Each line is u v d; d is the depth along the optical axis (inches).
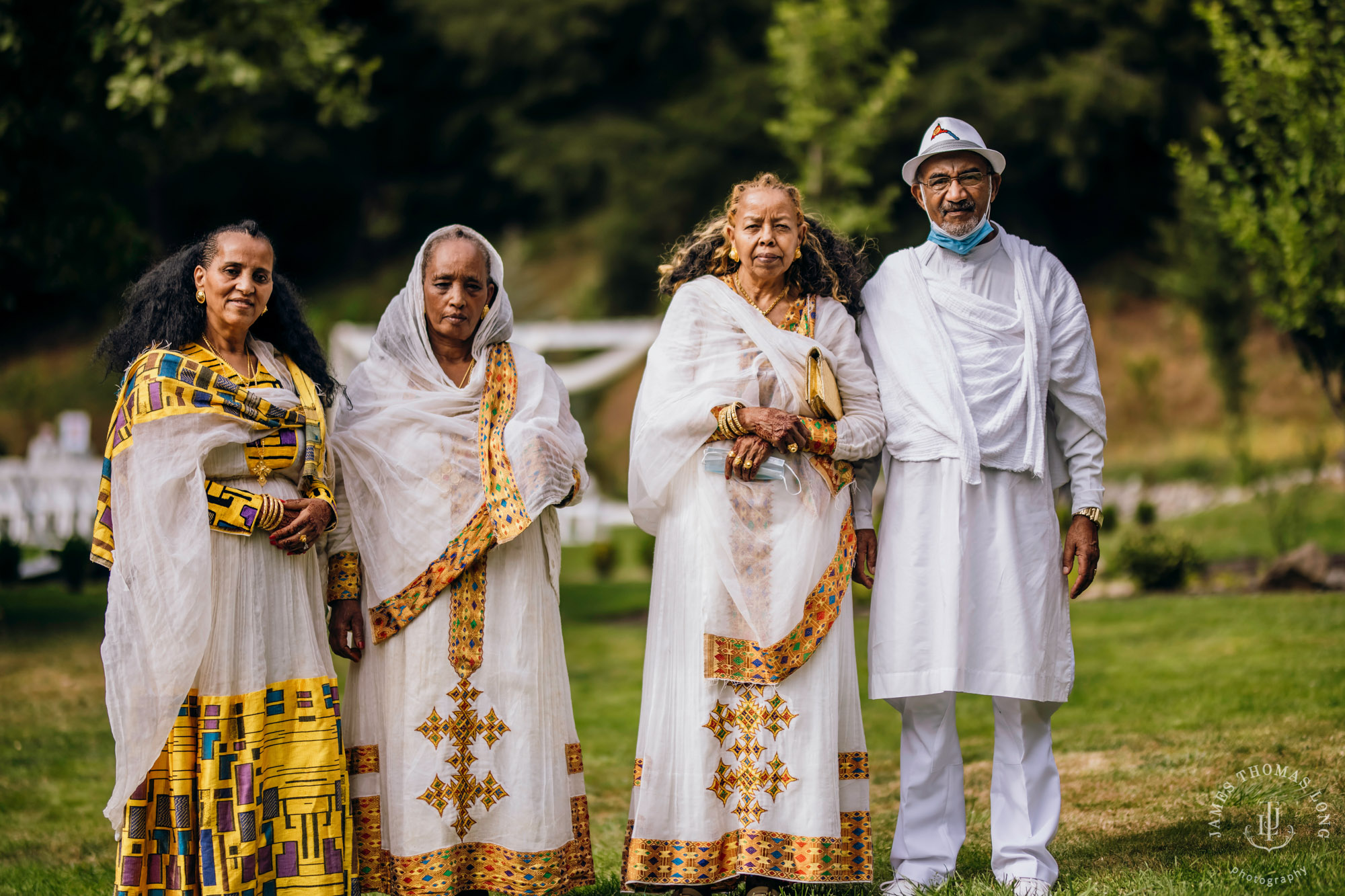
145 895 133.9
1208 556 497.7
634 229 1129.4
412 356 150.6
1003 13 1037.2
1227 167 388.2
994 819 154.0
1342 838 161.2
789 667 143.9
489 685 144.8
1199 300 688.4
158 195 1296.8
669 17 1195.9
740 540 145.3
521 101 1282.0
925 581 149.9
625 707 312.0
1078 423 157.0
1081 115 952.3
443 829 140.9
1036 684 149.1
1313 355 391.9
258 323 150.9
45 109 393.4
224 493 137.3
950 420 149.9
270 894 135.1
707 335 151.4
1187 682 279.4
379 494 147.3
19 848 201.0
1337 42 361.7
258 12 387.5
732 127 1085.8
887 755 248.5
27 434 1048.8
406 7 1317.7
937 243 157.0
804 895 149.1
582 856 148.6
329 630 149.3
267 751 137.0
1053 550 153.6
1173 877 149.0
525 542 148.9
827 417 149.9
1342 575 412.8
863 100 586.2
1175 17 956.0
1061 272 159.8
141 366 138.6
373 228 1359.5
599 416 1040.8
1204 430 818.2
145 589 133.1
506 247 1286.9
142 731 131.9
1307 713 232.2
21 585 501.0
